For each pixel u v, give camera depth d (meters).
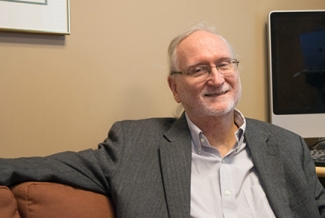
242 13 1.62
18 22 1.19
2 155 1.21
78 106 1.32
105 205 1.03
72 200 0.98
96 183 1.06
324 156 1.34
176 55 1.22
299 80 1.50
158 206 1.02
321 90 1.50
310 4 1.77
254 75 1.65
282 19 1.50
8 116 1.21
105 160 1.09
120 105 1.40
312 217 1.10
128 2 1.40
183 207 1.01
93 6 1.33
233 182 1.12
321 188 1.19
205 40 1.18
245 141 1.20
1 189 0.90
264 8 1.67
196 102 1.16
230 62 1.18
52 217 0.93
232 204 1.08
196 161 1.15
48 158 1.04
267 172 1.12
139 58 1.43
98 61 1.35
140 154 1.11
